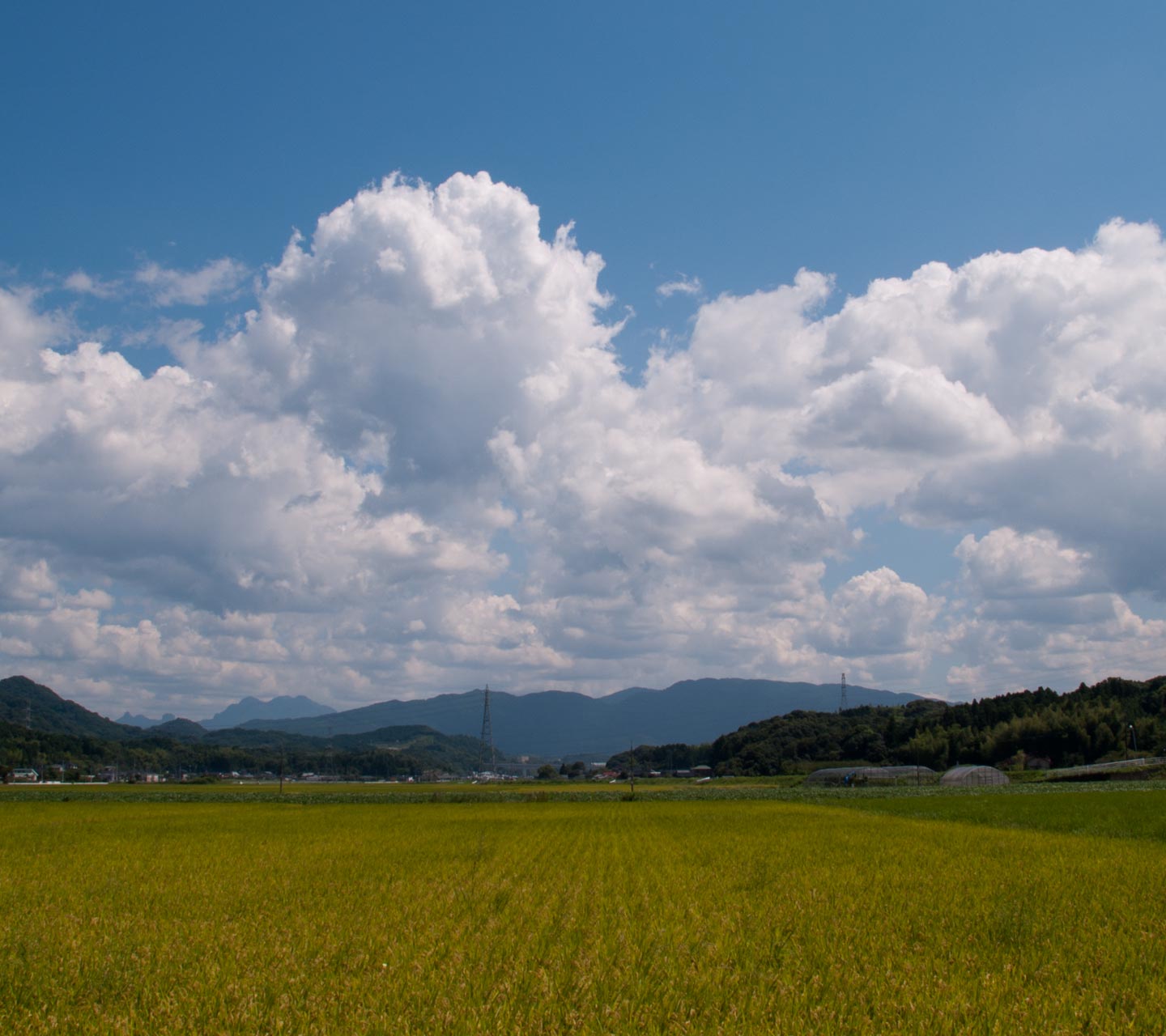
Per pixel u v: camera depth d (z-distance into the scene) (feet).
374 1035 28.94
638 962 39.01
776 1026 29.89
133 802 256.11
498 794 297.74
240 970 37.63
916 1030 30.12
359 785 512.63
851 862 80.69
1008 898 56.85
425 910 53.11
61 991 34.32
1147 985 35.55
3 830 135.54
